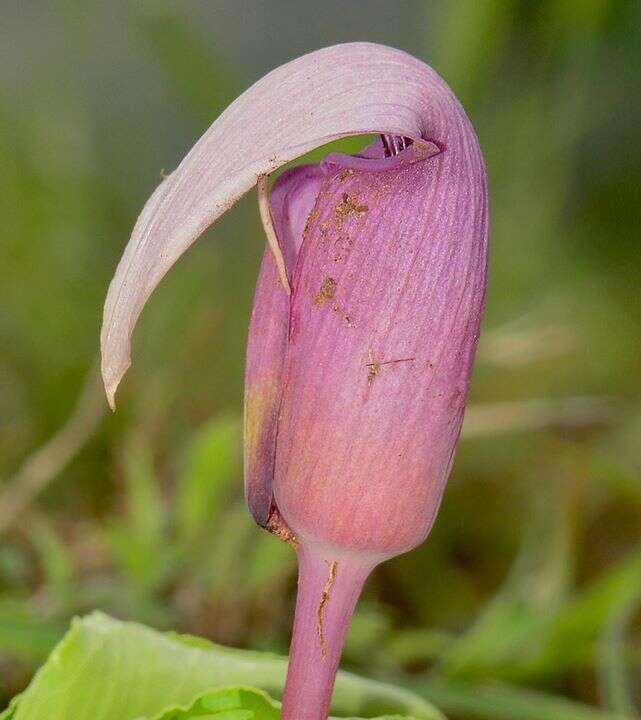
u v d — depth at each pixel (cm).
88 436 60
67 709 33
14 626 39
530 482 66
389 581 62
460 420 28
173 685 34
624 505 66
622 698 44
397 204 28
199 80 72
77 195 75
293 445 28
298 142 27
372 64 27
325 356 28
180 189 27
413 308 28
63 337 69
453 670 48
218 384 69
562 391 74
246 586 50
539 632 48
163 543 51
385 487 28
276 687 35
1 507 53
